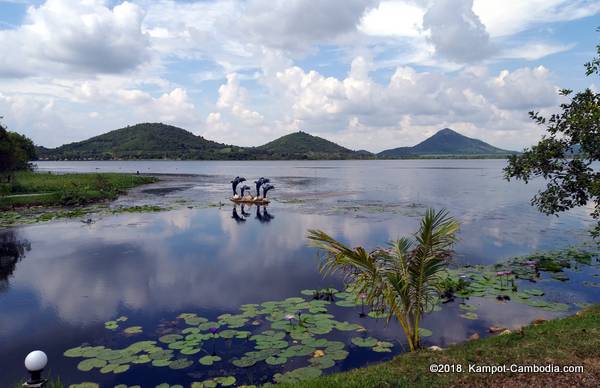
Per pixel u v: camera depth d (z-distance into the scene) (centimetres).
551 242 2097
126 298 1371
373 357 920
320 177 8550
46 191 4325
